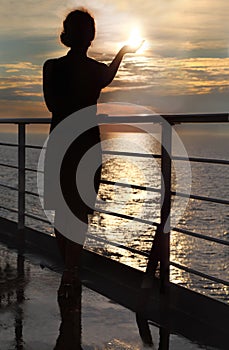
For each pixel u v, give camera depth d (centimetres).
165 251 277
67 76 293
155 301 282
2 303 278
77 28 293
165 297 277
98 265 337
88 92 295
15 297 288
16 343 224
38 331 239
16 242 427
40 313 263
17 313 262
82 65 294
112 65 297
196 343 225
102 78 296
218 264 3794
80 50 295
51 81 296
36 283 315
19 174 425
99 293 296
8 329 240
